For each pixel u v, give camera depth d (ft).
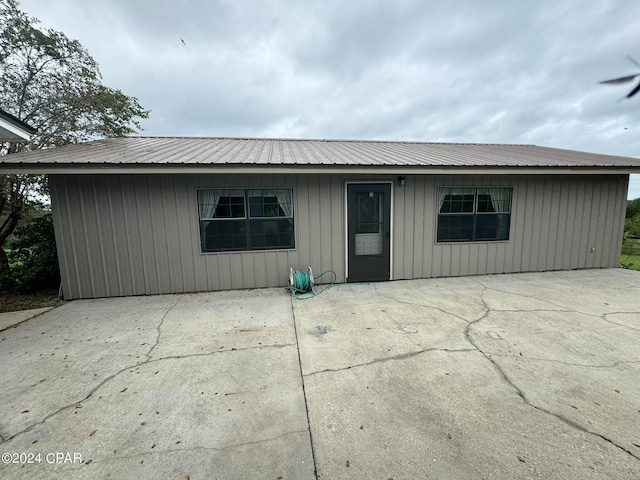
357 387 7.91
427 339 10.64
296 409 7.11
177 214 16.58
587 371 8.46
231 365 9.16
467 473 5.33
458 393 7.57
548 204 20.44
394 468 5.47
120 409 7.20
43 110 23.06
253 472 5.46
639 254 30.25
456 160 18.62
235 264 17.37
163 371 8.87
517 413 6.81
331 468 5.50
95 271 16.26
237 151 19.44
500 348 9.89
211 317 13.21
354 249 18.52
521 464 5.49
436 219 19.15
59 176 15.49
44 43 21.91
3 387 8.15
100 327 12.27
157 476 5.41
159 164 14.32
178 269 16.93
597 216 21.29
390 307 14.06
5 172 13.41
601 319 12.27
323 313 13.46
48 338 11.25
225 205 17.01
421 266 19.35
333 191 17.85
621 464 5.44
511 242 20.27
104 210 15.98
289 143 25.96
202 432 6.45
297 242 17.84
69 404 7.41
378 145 27.04
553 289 16.71
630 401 7.16
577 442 5.95
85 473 5.48
